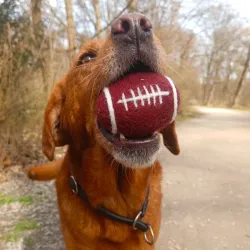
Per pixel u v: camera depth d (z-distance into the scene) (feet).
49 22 3.34
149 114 0.78
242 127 6.33
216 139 4.69
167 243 1.60
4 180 2.41
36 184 2.36
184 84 7.47
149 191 1.05
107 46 0.83
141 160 0.82
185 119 7.77
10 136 2.68
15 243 1.53
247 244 1.59
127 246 0.98
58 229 1.67
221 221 1.83
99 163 0.95
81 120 0.99
